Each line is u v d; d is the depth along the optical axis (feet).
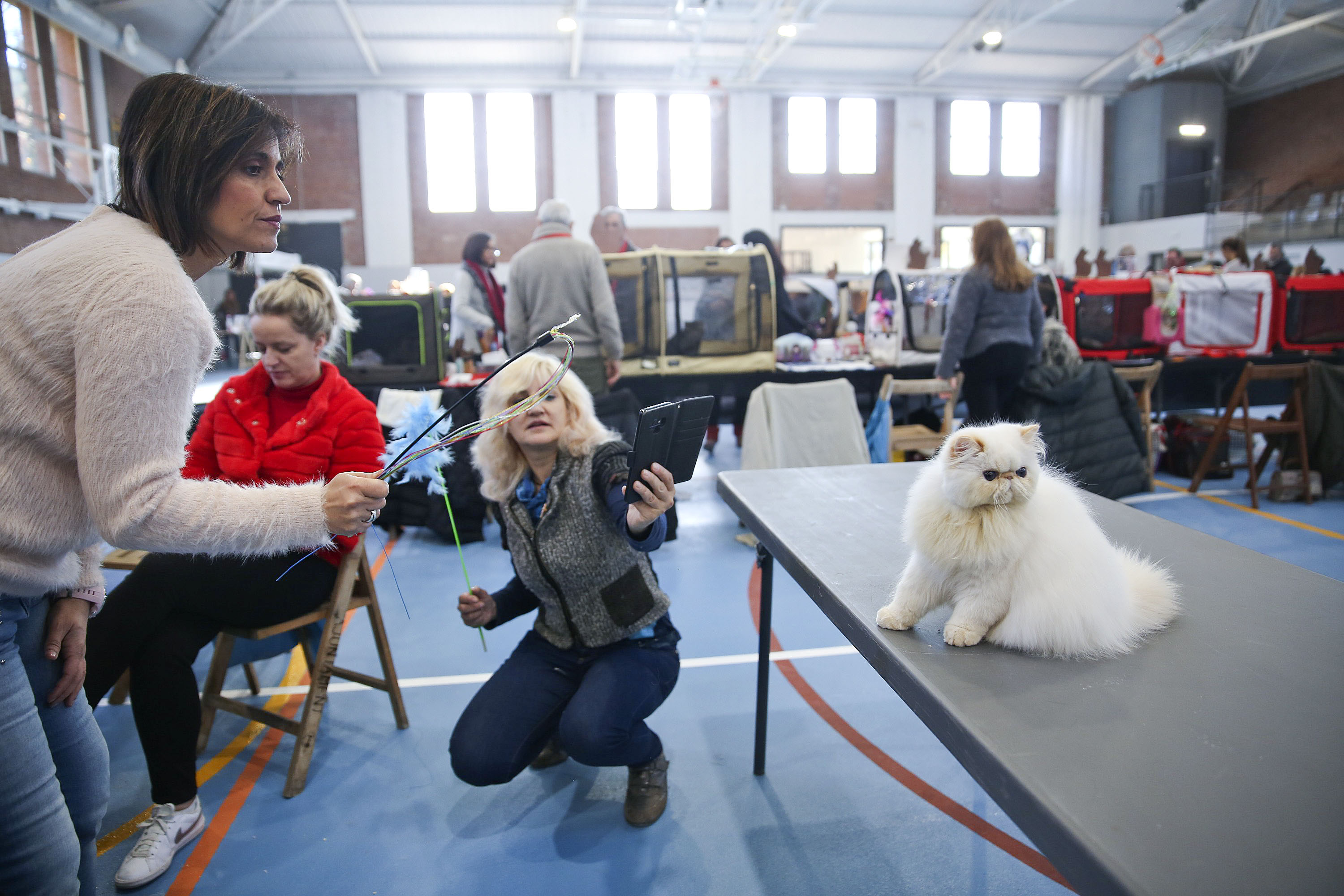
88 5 36.29
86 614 3.71
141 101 3.20
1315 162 53.72
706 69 51.34
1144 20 46.78
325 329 6.71
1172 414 18.40
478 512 13.73
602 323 13.06
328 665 6.73
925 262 18.48
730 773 6.78
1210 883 2.15
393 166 51.21
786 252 64.03
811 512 6.00
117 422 2.81
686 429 4.76
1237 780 2.61
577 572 5.73
